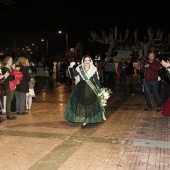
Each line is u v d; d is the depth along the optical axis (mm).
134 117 9297
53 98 13422
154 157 5770
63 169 5227
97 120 8109
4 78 8922
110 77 20547
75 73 8180
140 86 16141
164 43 40156
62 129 7844
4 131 7641
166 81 11234
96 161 5578
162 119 9008
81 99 7996
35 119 9062
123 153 5992
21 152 6070
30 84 10414
